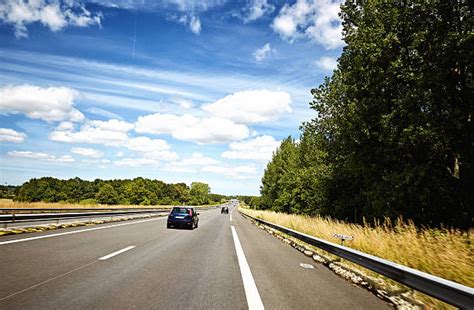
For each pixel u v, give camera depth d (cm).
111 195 10638
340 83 2344
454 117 1684
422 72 1744
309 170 3756
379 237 1029
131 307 450
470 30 1597
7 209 2359
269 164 6506
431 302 538
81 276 620
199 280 638
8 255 802
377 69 1939
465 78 1731
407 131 1688
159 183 14688
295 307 489
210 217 4128
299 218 2286
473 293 367
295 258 1007
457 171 1806
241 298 523
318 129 2725
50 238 1173
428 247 850
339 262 905
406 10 1841
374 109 1998
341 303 523
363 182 2495
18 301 454
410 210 1927
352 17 2272
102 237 1289
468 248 841
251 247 1234
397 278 554
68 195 11250
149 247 1077
